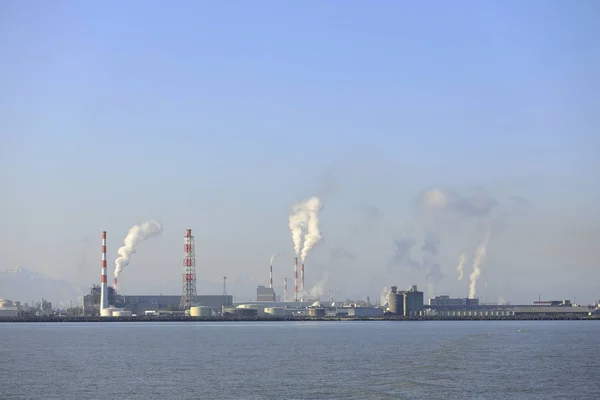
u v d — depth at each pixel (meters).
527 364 131.75
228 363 137.38
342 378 111.25
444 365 129.25
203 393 98.00
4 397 95.56
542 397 94.06
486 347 175.25
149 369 127.00
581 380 109.31
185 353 162.75
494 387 101.44
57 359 147.25
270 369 125.62
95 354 160.12
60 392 99.50
